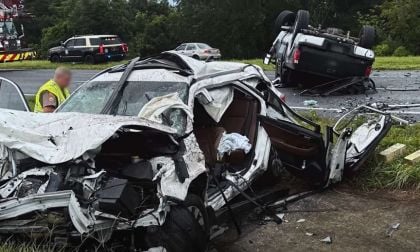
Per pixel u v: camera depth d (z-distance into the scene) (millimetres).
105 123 4137
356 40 13641
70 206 3590
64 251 3803
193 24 51625
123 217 3701
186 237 3887
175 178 4035
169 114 4676
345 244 4781
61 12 57594
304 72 13148
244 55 51125
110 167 4184
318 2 53375
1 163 4121
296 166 6055
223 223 5215
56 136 4164
